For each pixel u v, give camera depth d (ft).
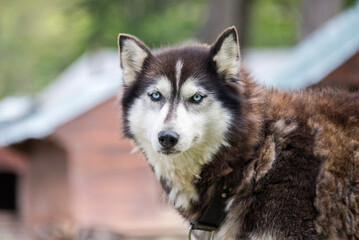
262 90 25.89
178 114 24.20
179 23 109.29
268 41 138.92
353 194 23.82
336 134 24.50
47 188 55.06
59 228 52.60
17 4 157.07
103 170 52.19
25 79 149.48
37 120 54.13
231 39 24.89
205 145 24.81
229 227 24.81
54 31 151.23
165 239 51.72
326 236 23.62
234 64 25.02
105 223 52.13
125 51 26.35
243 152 24.57
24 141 54.54
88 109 52.11
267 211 23.86
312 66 48.19
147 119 25.39
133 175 52.13
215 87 24.89
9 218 56.85
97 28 93.71
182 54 25.70
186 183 25.38
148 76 25.72
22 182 55.88
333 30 52.44
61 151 55.06
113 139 52.06
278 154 24.23
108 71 64.23
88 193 52.19
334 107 25.55
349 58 46.78
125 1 95.30
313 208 23.56
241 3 79.66
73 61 141.59
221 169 24.77
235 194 24.68
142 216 52.13
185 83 24.85
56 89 74.95
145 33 97.86
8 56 151.02
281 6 136.67
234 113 24.64
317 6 78.13
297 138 24.27
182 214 26.09
